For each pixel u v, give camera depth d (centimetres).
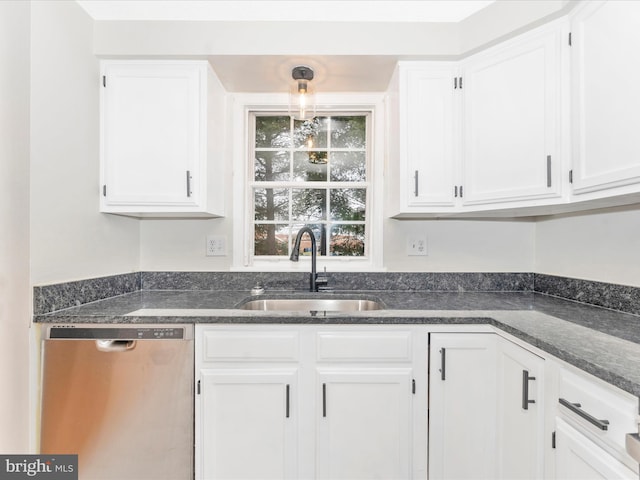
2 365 124
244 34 159
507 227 196
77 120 146
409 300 165
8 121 123
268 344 129
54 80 134
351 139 212
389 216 189
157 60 162
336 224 211
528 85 141
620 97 107
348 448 130
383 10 171
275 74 178
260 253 212
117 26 158
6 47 122
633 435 71
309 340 130
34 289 125
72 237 144
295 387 130
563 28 132
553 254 180
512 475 119
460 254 196
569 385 93
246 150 204
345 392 130
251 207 209
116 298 167
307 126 211
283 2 170
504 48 147
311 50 159
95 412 127
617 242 142
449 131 163
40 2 127
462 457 131
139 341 128
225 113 196
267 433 129
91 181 156
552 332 109
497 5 146
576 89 125
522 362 113
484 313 136
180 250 197
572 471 90
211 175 171
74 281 144
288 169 211
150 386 127
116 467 127
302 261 208
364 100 200
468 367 131
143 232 196
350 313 135
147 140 162
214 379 128
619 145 108
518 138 143
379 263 197
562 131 131
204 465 128
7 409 124
